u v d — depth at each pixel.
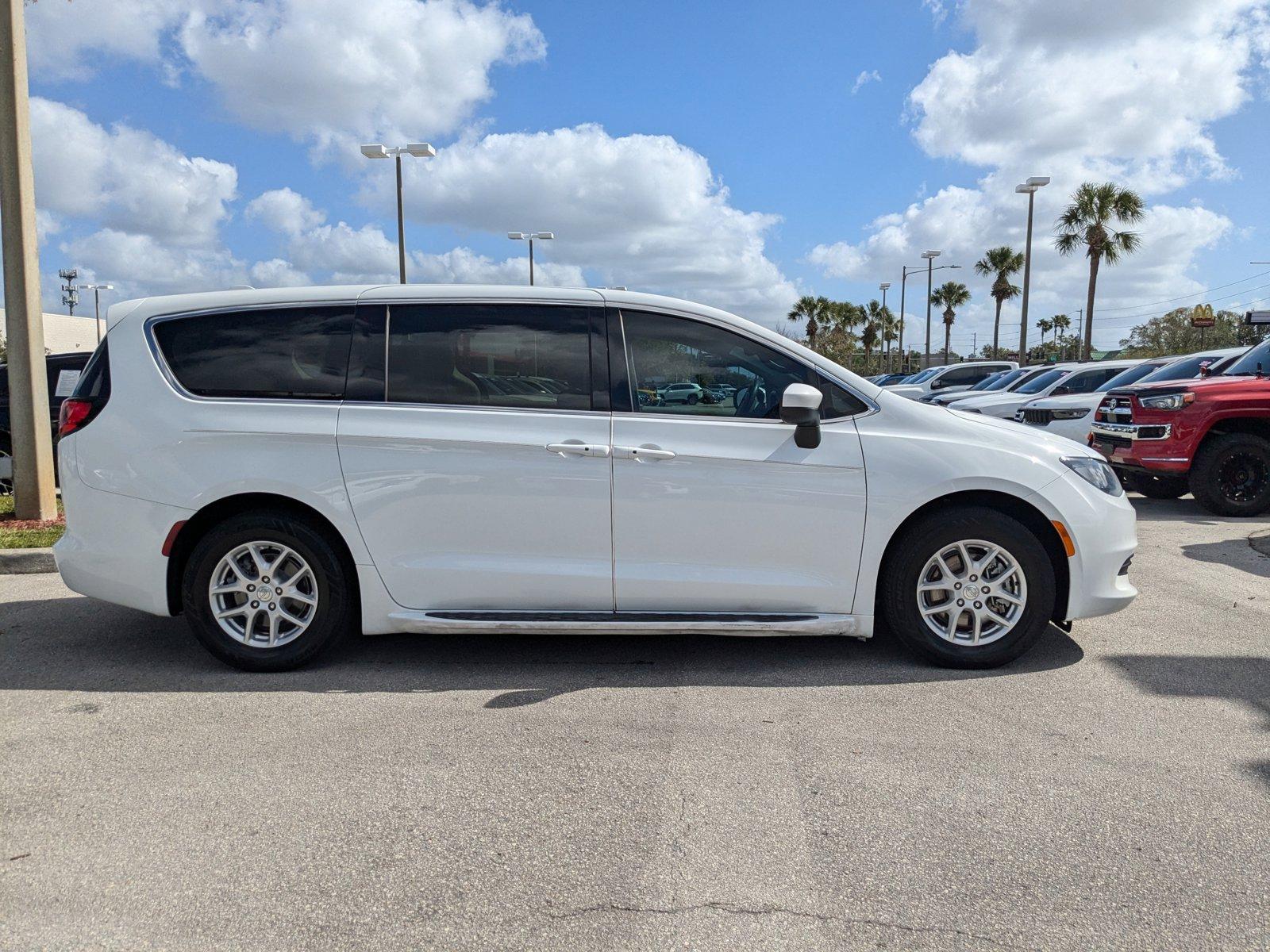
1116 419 9.55
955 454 4.14
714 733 3.52
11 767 3.23
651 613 4.20
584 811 2.90
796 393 3.94
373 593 4.18
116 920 2.32
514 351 4.22
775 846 2.69
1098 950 2.21
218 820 2.85
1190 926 2.29
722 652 4.54
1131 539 4.34
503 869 2.57
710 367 4.23
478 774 3.17
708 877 2.52
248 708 3.82
